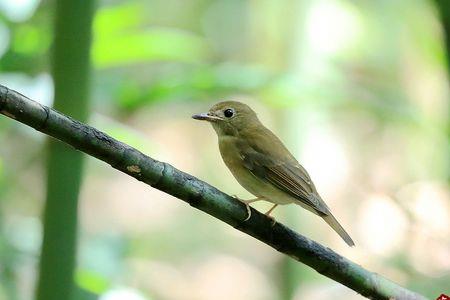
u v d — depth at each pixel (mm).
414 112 10898
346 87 11250
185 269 17156
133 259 15773
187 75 9297
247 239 17703
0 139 11117
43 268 6879
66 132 5191
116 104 9258
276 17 12641
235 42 17922
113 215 17766
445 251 10156
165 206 18031
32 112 5066
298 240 6297
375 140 16891
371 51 15992
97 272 8953
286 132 11969
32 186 12477
